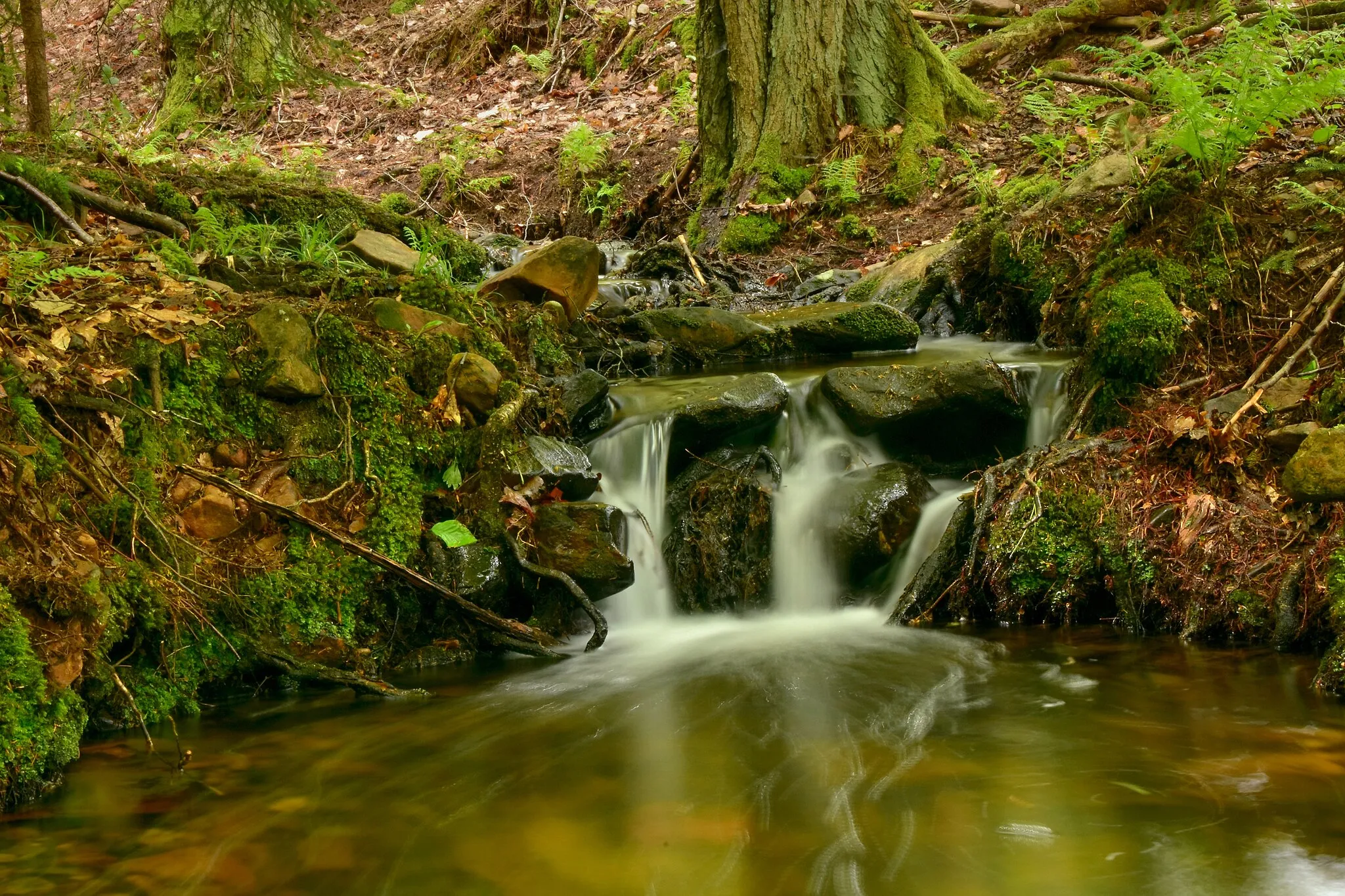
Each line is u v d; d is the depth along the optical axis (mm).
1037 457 4539
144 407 3752
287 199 6316
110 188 5578
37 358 3434
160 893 2357
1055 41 10164
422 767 3025
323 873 2436
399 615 4043
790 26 8961
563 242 5645
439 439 4309
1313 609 3705
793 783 2848
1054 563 4262
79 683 3223
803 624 4492
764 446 5027
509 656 4141
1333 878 2264
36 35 6105
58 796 2854
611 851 2506
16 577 3043
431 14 14898
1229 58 5488
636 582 4559
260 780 2945
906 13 9336
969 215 7941
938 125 9039
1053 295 5730
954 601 4391
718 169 9227
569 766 3012
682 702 3527
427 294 4848
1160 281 5059
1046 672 3666
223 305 4266
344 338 4262
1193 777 2771
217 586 3645
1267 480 4219
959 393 4938
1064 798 2684
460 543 4102
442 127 12188
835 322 5969
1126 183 6191
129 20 15414
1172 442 4379
